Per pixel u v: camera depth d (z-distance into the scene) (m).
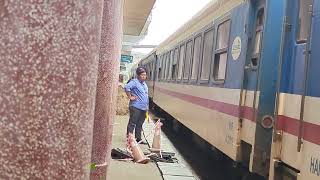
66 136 1.44
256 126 5.98
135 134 12.76
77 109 1.47
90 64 1.52
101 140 2.98
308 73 4.55
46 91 1.40
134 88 12.30
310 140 4.37
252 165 6.02
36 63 1.39
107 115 3.02
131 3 17.44
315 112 4.30
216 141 8.38
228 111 7.64
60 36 1.42
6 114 1.37
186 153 12.80
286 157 5.06
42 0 1.39
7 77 1.37
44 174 1.40
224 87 8.10
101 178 2.97
